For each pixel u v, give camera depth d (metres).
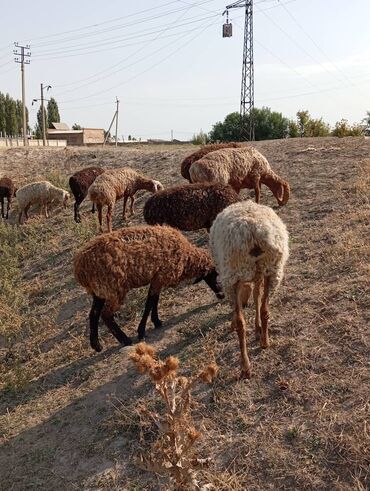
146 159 6.47
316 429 1.58
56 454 1.90
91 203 5.43
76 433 1.97
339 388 1.70
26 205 5.30
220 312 2.48
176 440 1.24
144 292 2.89
